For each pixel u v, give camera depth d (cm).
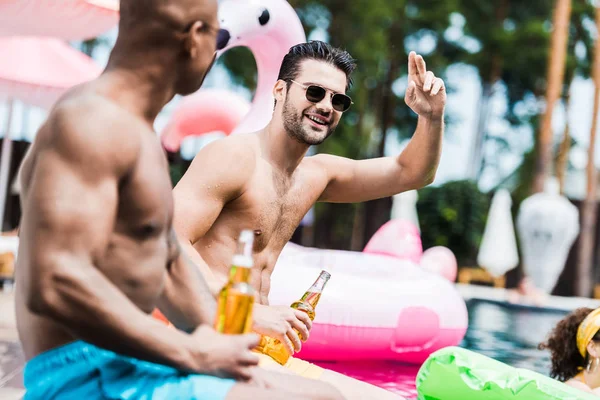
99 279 153
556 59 1866
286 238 303
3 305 700
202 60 173
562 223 1391
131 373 166
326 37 2302
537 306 1156
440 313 459
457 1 2605
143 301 171
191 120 682
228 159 277
